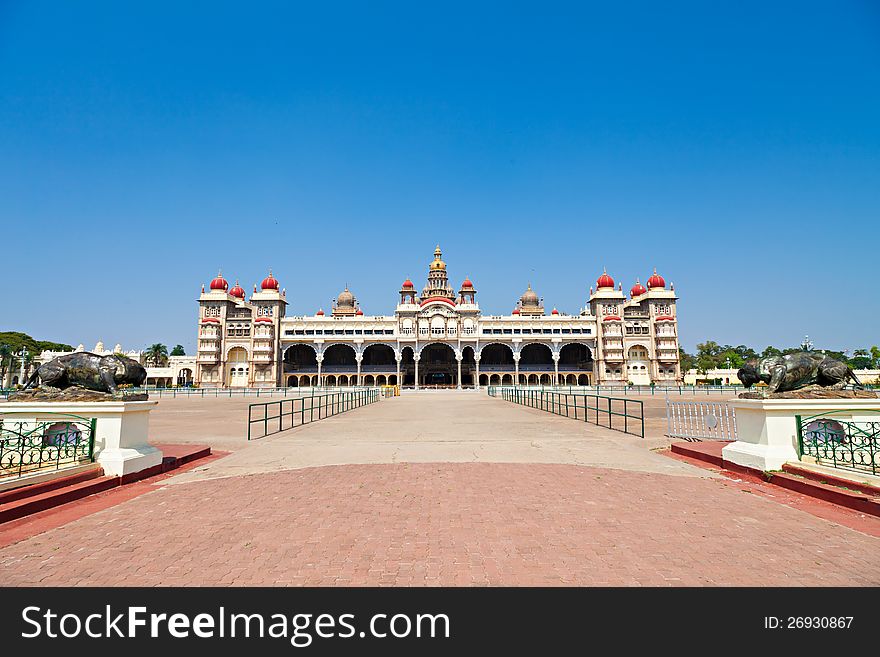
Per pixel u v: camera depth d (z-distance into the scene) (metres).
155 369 94.81
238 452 14.88
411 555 6.23
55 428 10.70
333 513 8.08
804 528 7.21
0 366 93.06
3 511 7.74
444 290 106.94
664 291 92.88
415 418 26.45
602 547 6.47
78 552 6.45
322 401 42.88
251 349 90.88
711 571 5.71
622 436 17.83
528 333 94.88
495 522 7.52
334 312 110.44
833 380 11.30
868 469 8.96
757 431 10.88
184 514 8.13
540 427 21.28
